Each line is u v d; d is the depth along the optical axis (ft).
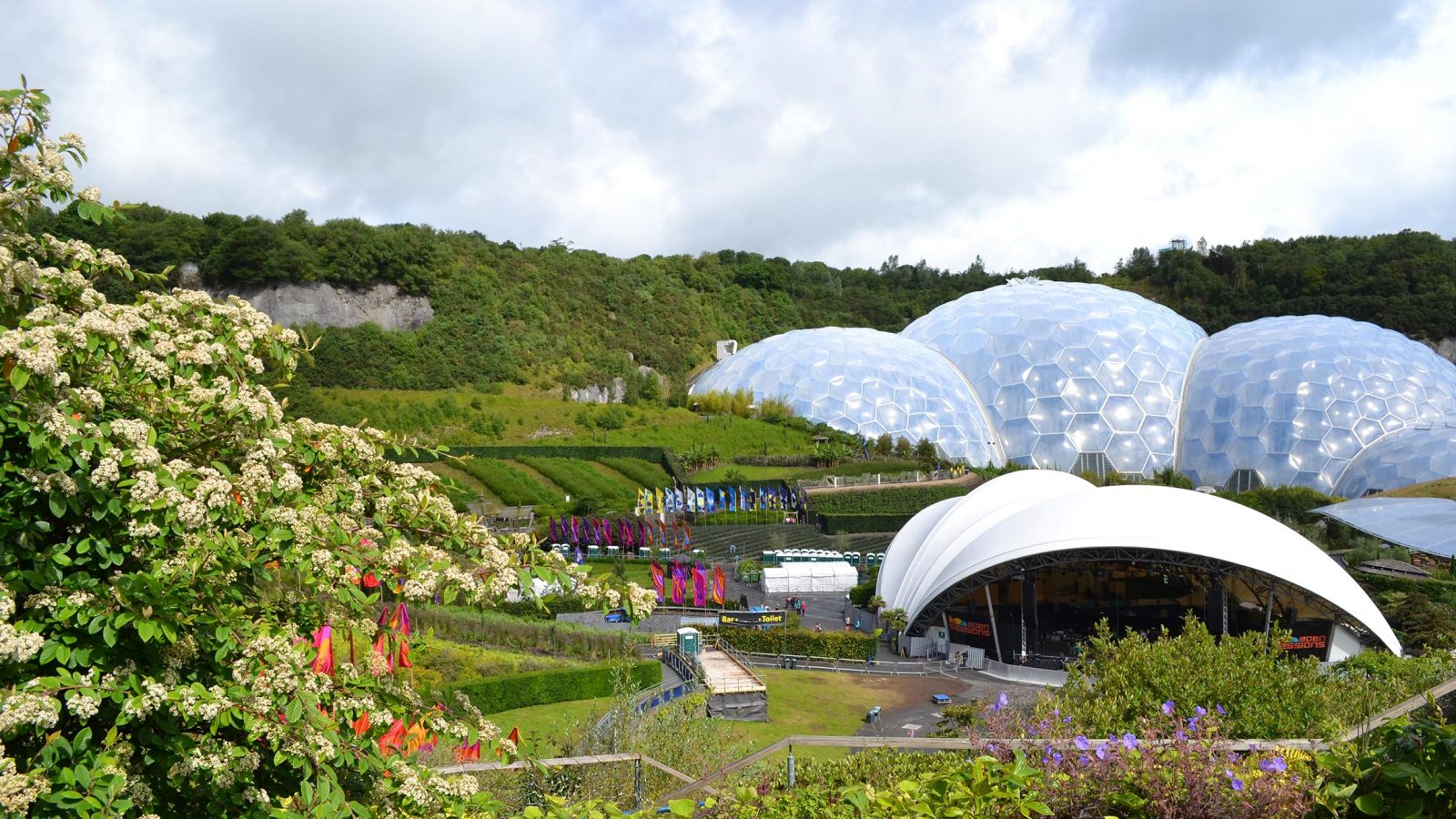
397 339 351.25
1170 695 42.91
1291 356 329.72
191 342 22.80
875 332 390.42
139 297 23.99
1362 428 308.40
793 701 120.57
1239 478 316.40
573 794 38.34
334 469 26.05
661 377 420.36
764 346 386.32
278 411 24.29
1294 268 508.94
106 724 20.77
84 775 18.11
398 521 25.94
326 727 20.89
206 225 365.40
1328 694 44.65
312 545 22.84
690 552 222.89
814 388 347.15
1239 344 351.05
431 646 27.09
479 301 393.70
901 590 167.53
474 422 312.71
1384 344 332.39
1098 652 49.16
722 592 174.60
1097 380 348.59
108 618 18.95
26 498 19.24
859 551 236.02
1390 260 482.69
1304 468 307.17
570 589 25.18
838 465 296.10
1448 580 172.35
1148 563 141.59
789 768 32.27
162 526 19.69
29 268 20.34
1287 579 134.82
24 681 18.89
